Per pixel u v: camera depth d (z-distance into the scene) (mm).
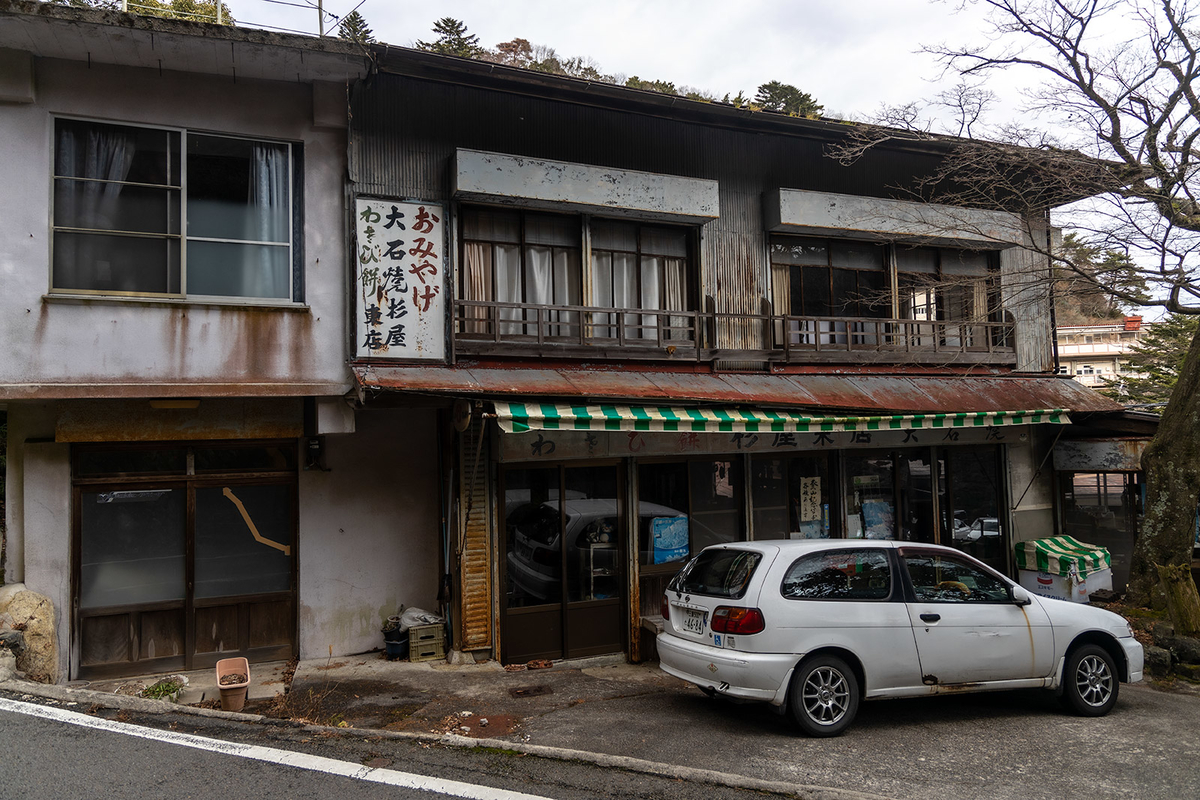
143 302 7090
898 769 5160
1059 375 11992
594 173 8938
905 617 6164
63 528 7488
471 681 7500
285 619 8281
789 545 6293
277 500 8352
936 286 10727
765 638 5750
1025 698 7160
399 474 8836
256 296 7641
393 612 8711
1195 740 5930
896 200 10781
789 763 5223
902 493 11180
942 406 10047
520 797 4324
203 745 5027
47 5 6332
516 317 8961
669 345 9438
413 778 4559
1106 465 11539
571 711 6523
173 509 7973
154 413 7691
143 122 7273
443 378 7801
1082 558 11023
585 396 7969
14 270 6742
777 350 10117
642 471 9477
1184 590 8508
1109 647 6926
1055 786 4910
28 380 6707
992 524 11852
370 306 7934
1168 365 24188
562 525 8914
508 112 8930
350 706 6582
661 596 9414
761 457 10273
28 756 4719
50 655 7156
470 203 8688
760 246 10383
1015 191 10922
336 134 7973
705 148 10086
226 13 9445
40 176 6891
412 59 7969
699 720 6266
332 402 7809
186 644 7875
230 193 7613
